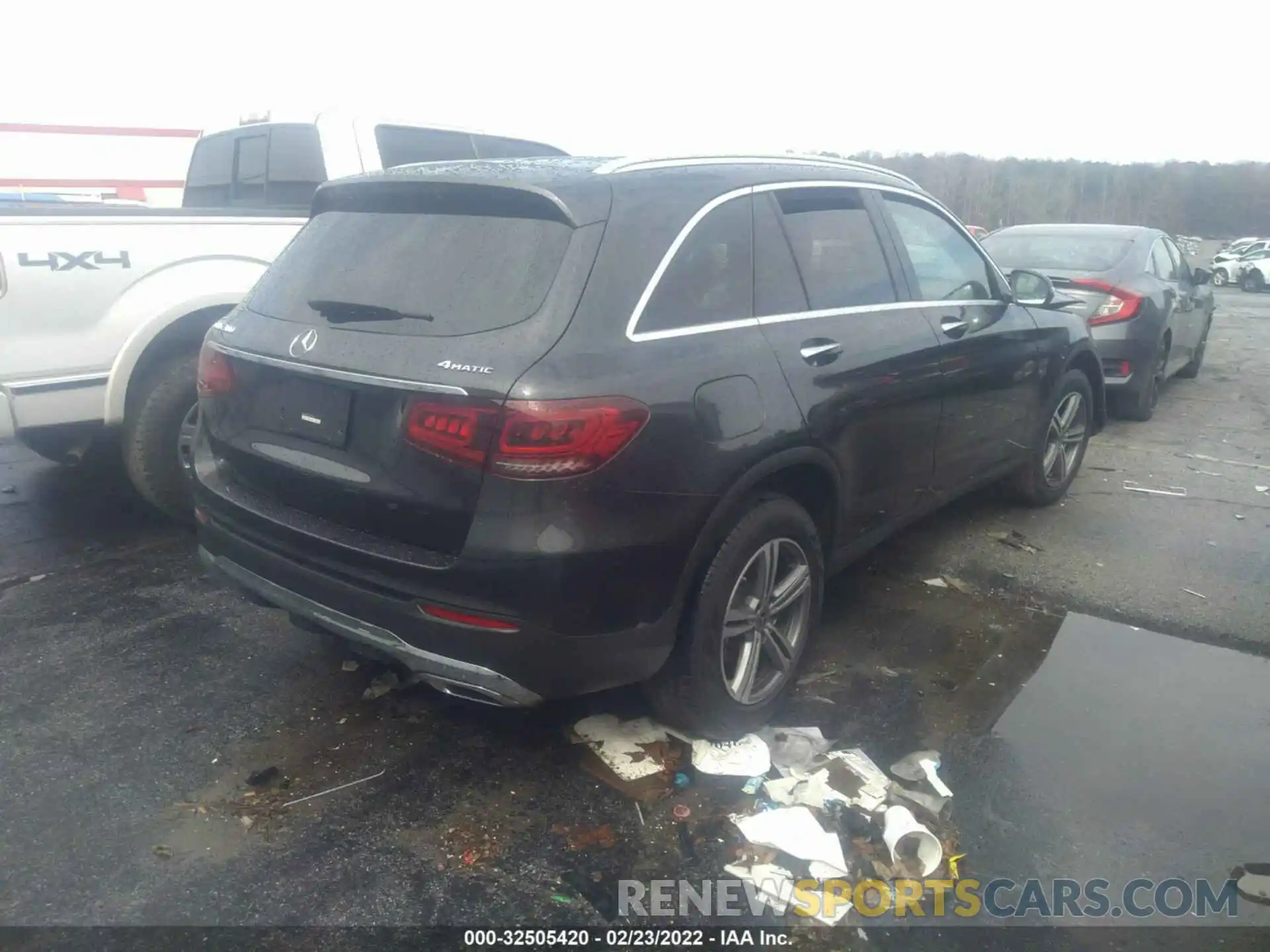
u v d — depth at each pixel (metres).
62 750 3.34
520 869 2.81
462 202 3.13
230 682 3.80
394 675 3.85
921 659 4.02
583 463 2.65
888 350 3.82
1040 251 8.68
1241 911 2.68
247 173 6.68
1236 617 4.40
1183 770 3.28
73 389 4.72
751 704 3.39
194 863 2.82
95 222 4.72
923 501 4.36
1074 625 4.34
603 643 2.83
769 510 3.26
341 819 3.00
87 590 4.62
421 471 2.74
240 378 3.30
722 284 3.23
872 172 4.25
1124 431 8.02
